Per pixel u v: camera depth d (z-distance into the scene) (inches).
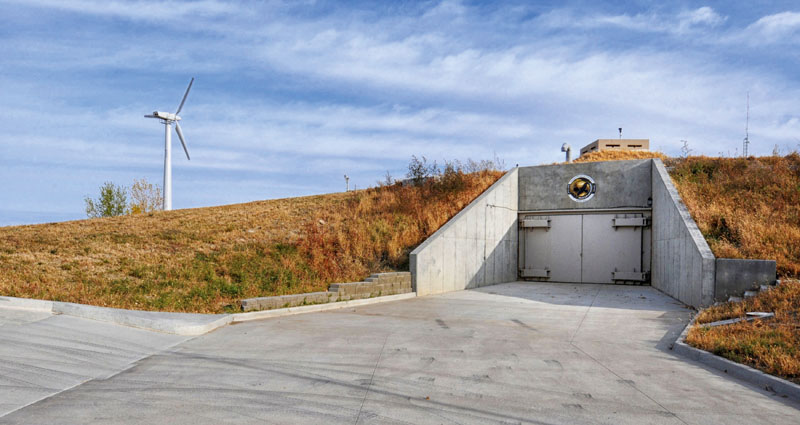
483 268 808.9
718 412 211.5
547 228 925.2
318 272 602.9
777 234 560.1
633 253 864.3
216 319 398.6
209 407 211.2
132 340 332.8
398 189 941.8
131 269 540.1
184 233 727.7
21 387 231.9
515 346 342.0
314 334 374.0
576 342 359.9
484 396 230.2
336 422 194.7
